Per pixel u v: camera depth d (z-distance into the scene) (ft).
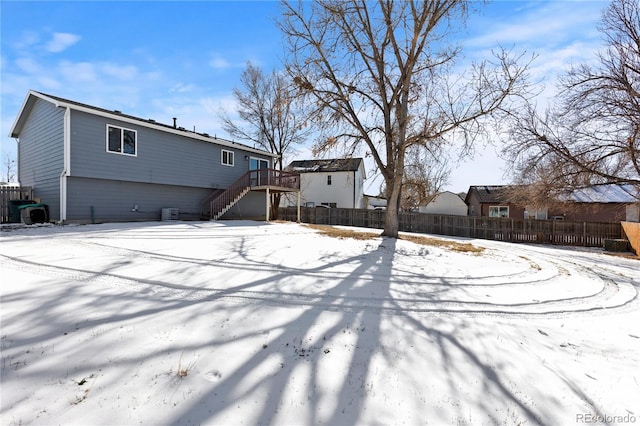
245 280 17.94
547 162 49.60
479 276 22.34
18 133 57.11
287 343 10.55
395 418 7.15
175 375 8.29
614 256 40.75
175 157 55.16
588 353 11.21
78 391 7.45
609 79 42.78
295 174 66.13
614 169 47.57
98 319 11.60
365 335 11.57
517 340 11.92
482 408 7.74
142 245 27.40
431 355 10.28
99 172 44.47
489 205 89.15
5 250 23.43
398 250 31.71
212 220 55.77
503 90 36.04
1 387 7.47
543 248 46.14
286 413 7.09
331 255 26.81
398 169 40.70
